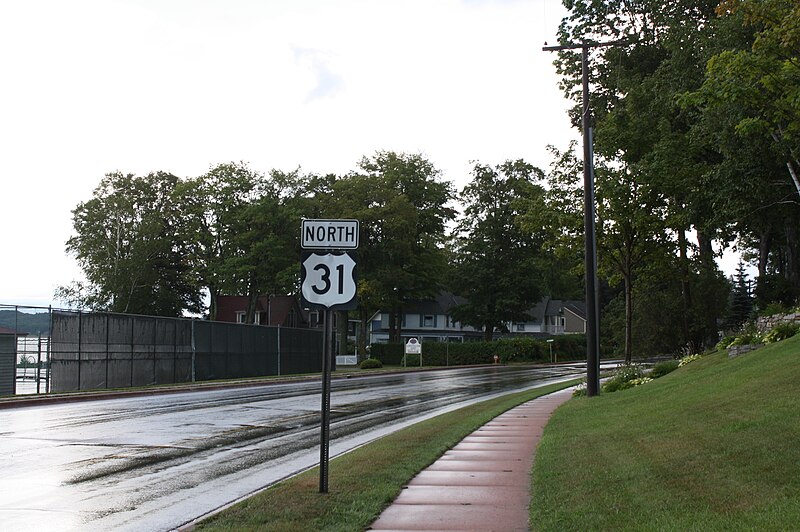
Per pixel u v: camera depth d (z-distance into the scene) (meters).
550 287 101.75
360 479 9.66
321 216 68.44
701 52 26.06
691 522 6.12
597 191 27.72
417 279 70.62
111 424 17.55
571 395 26.98
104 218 69.81
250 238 67.69
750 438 8.85
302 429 17.47
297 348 48.97
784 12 14.40
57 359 27.50
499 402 24.11
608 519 6.63
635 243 29.11
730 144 24.05
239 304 78.44
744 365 16.61
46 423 17.56
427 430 15.81
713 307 34.94
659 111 29.06
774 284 34.88
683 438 9.87
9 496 9.32
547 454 11.20
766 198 26.55
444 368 60.66
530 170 75.94
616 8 34.00
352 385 36.53
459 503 8.41
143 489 9.95
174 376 35.16
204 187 70.62
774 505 6.29
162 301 71.62
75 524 7.95
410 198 72.69
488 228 75.50
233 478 10.85
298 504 8.10
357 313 85.12
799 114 14.83
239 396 27.83
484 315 76.12
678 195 28.48
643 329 36.00
